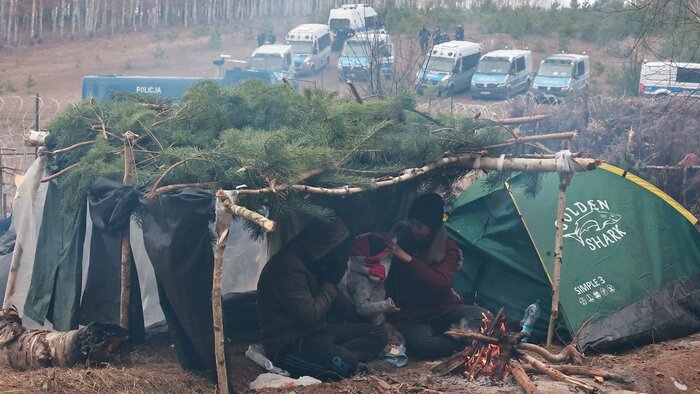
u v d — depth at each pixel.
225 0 51.94
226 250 6.85
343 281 6.52
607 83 32.44
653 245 7.47
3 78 35.91
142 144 6.54
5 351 5.92
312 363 6.10
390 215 7.16
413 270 6.59
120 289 6.27
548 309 7.45
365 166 6.28
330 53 36.59
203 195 5.46
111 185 6.11
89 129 6.90
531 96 18.03
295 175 5.41
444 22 37.28
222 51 43.12
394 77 15.81
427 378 5.73
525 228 7.71
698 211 10.16
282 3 54.94
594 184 7.82
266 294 6.04
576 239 7.55
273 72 28.59
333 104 6.66
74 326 6.42
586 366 5.83
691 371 5.93
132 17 48.47
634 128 12.75
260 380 5.95
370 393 5.48
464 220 8.12
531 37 42.03
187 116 6.53
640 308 7.12
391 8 35.62
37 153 7.15
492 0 50.94
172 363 6.23
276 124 6.54
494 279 7.89
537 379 5.55
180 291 5.52
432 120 6.87
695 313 7.20
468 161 6.68
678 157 11.94
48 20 46.28
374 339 6.35
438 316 6.82
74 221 6.46
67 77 36.62
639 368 5.86
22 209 6.83
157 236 5.58
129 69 38.72
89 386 5.21
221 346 5.19
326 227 6.07
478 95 31.44
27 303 6.76
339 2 43.66
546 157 6.67
